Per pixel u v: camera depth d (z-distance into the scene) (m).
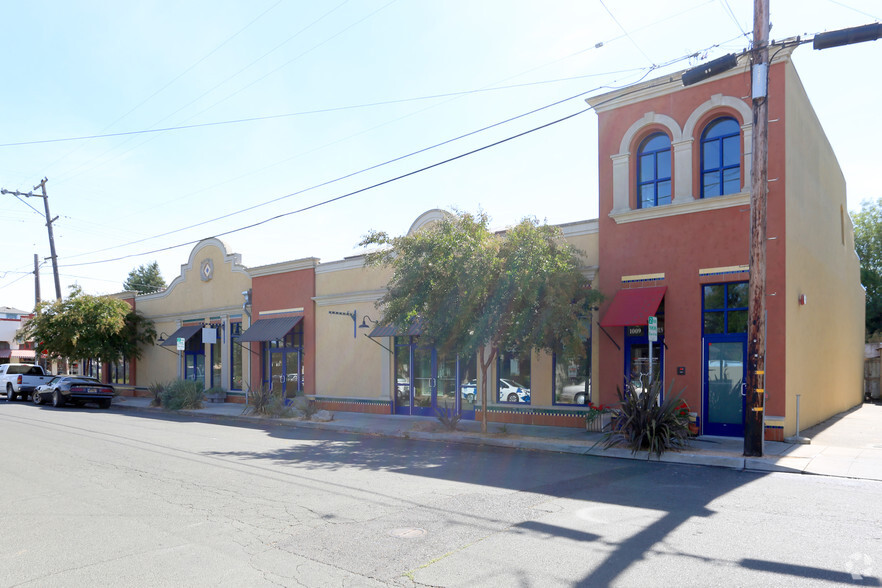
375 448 13.05
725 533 6.40
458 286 13.36
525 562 5.52
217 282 27.52
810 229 14.96
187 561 5.59
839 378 18.97
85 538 6.30
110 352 29.64
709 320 13.73
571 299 13.75
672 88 14.32
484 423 14.40
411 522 6.89
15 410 23.03
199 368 28.36
